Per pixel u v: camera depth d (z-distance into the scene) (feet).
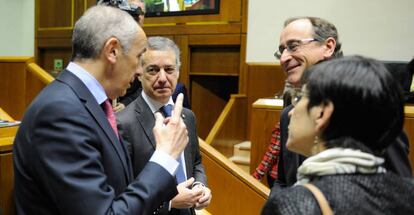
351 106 2.45
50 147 3.02
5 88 10.55
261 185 7.77
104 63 3.47
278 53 5.46
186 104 8.17
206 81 15.84
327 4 13.01
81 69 3.47
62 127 3.06
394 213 2.35
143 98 5.20
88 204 2.98
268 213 2.43
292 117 2.83
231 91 16.33
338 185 2.36
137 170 4.84
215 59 14.94
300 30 4.85
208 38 14.67
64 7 17.20
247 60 14.25
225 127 13.01
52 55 17.99
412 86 7.97
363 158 2.42
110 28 3.44
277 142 7.55
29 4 18.03
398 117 2.52
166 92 5.15
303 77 2.79
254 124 9.09
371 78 2.47
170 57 5.17
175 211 5.02
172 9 15.12
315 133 2.63
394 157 2.88
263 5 13.89
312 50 4.82
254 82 14.03
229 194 8.05
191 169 5.43
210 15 14.61
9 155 4.10
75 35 3.51
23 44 18.30
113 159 3.41
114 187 3.39
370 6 12.54
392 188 2.43
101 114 3.42
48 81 9.91
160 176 3.40
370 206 2.31
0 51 18.70
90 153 3.12
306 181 2.58
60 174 2.97
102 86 3.53
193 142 5.64
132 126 4.93
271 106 8.89
